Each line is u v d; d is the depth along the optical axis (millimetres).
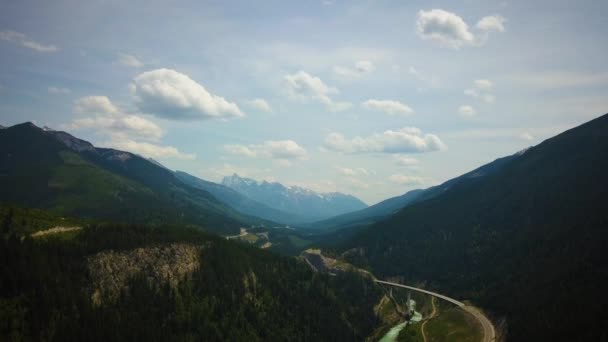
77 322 178500
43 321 172625
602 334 183250
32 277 183250
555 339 199375
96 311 187625
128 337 187500
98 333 178875
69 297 184875
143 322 199875
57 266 194375
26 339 164875
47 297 178250
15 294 177500
